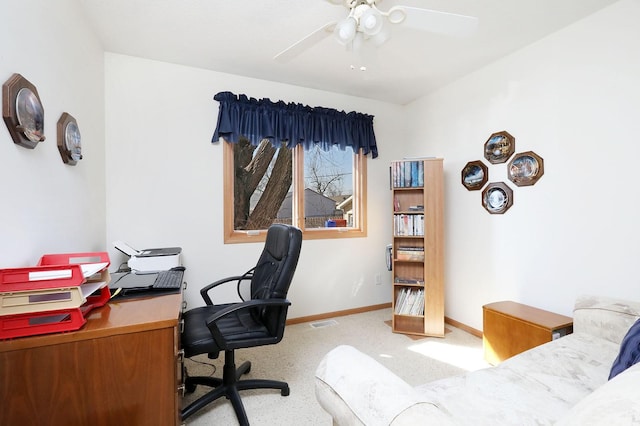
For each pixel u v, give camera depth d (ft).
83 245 6.00
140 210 8.09
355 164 11.21
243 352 7.98
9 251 3.43
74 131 5.27
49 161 4.49
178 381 3.76
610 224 6.08
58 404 3.08
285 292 5.56
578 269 6.61
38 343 3.00
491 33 7.00
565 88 6.79
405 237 9.76
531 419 3.43
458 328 9.55
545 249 7.23
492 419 3.44
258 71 8.95
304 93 10.14
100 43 7.34
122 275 5.97
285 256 5.68
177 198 8.50
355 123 10.68
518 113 7.80
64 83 5.11
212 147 8.91
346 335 9.08
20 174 3.68
